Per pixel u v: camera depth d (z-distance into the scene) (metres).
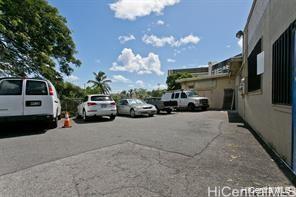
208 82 25.97
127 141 6.89
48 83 8.85
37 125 10.04
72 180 3.82
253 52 9.47
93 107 12.98
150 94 62.31
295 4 4.29
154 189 3.45
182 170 4.28
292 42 4.41
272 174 4.08
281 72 5.22
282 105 5.02
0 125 9.44
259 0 8.22
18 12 12.63
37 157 5.19
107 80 48.81
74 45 16.97
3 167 4.50
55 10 15.05
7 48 13.71
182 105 21.88
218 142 6.71
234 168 4.39
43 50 14.82
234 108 22.73
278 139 5.38
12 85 8.17
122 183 3.68
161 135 7.88
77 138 7.46
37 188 3.51
